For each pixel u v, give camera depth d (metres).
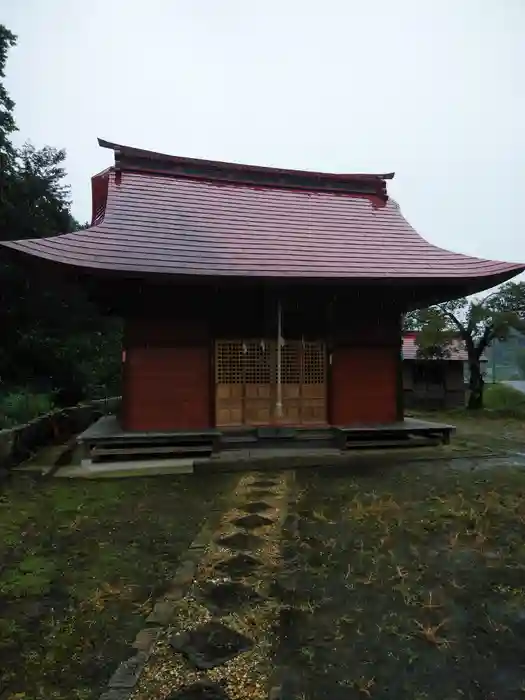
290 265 9.83
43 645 3.18
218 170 12.47
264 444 9.95
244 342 10.42
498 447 11.19
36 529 5.50
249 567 4.41
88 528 5.54
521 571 4.29
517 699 2.65
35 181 16.44
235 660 3.00
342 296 10.55
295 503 6.50
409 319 29.30
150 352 9.68
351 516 5.87
